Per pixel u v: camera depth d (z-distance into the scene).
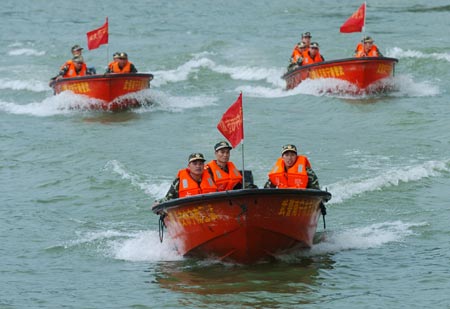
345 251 28.52
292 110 52.75
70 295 25.06
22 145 45.56
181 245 28.11
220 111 53.69
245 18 95.62
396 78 57.78
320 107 53.19
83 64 57.97
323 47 73.88
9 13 104.94
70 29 92.25
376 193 34.75
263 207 26.16
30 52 78.31
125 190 36.44
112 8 107.44
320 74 57.31
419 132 45.34
